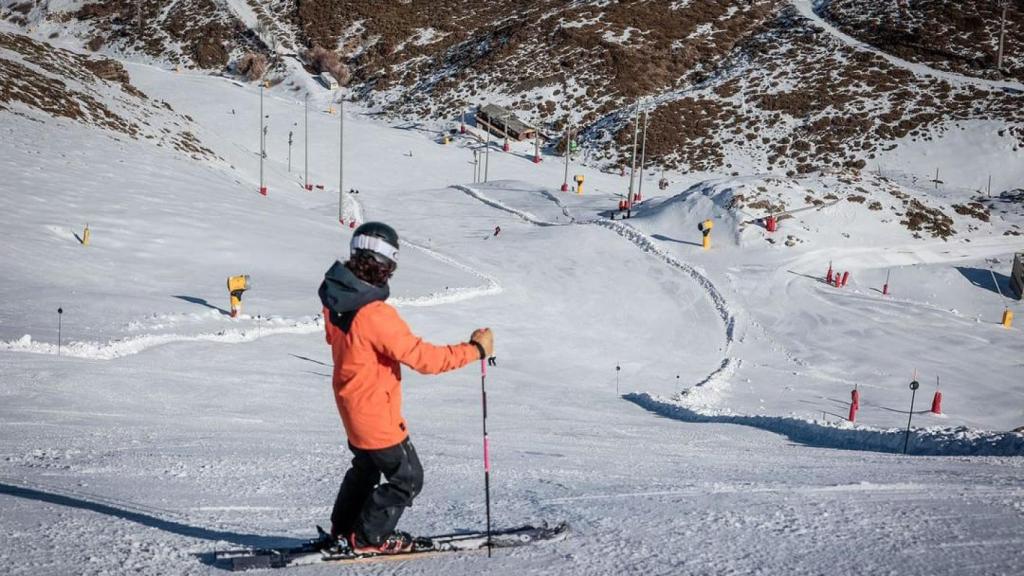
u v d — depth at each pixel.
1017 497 6.12
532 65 98.38
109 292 26.95
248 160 70.94
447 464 9.04
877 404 23.64
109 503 5.71
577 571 4.04
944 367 28.14
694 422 18.03
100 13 121.75
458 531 5.09
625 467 8.98
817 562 4.16
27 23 120.94
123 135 60.62
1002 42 84.75
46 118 55.72
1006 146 72.56
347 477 4.23
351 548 4.17
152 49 113.25
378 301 3.84
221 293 29.08
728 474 8.23
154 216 38.25
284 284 31.80
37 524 4.83
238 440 10.47
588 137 85.88
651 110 86.19
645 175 76.69
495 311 33.16
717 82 90.56
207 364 19.86
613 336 31.44
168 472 7.34
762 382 26.05
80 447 8.80
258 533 5.01
